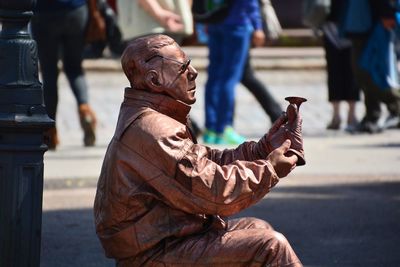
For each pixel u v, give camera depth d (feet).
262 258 25.31
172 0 59.57
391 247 39.42
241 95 94.79
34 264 29.37
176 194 25.43
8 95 29.04
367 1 68.18
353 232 41.73
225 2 63.93
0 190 29.17
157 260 25.76
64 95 91.30
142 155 25.68
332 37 71.41
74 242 39.81
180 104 26.40
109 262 37.06
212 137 66.33
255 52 114.83
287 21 127.54
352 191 50.49
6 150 28.99
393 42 69.51
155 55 26.35
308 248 39.09
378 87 70.33
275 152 25.91
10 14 29.25
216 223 26.13
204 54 112.06
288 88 99.76
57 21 60.03
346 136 71.20
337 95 72.74
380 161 59.57
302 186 51.60
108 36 64.80
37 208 29.35
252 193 25.53
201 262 25.54
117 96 92.84
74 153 61.93
